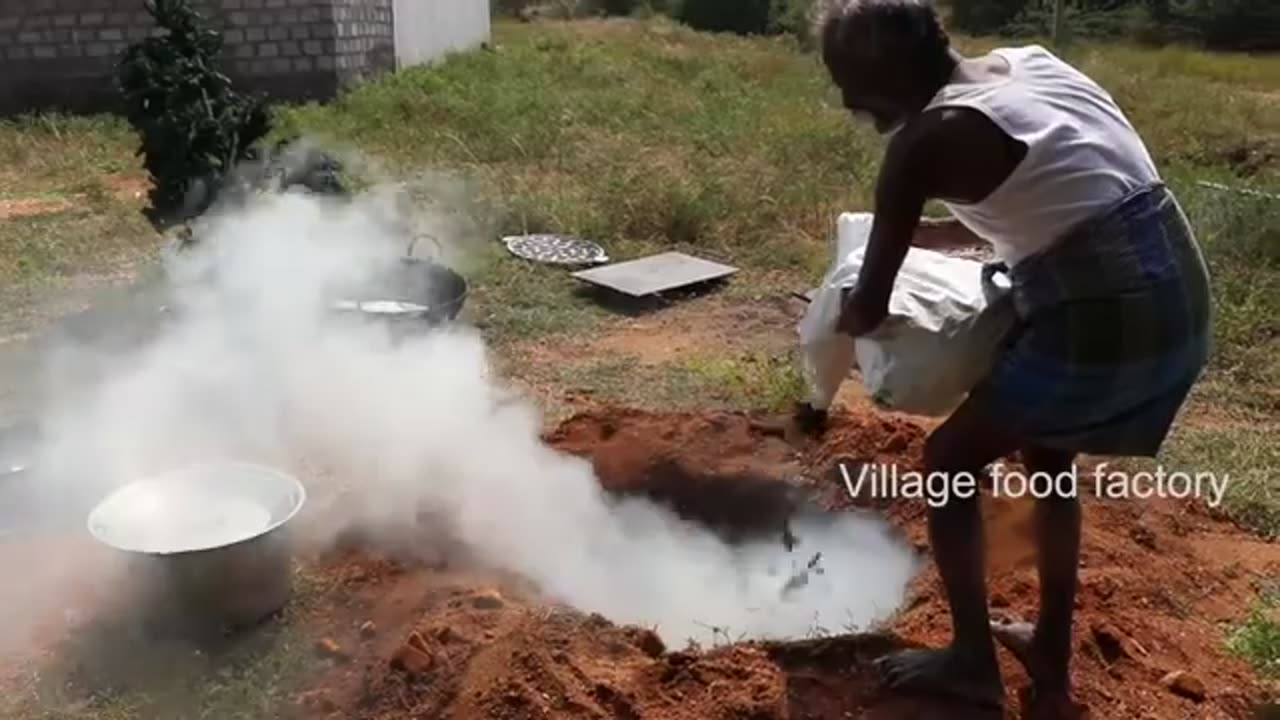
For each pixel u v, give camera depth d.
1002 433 2.78
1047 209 2.56
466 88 15.45
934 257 3.19
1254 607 3.91
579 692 3.08
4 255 8.36
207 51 6.07
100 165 11.70
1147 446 2.76
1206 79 18.88
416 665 3.29
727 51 21.11
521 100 14.41
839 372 3.35
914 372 2.92
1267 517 4.59
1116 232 2.55
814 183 10.00
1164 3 26.00
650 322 7.32
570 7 34.44
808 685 3.11
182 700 3.38
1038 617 3.18
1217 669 3.50
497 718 3.02
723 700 3.05
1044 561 3.01
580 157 11.25
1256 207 8.37
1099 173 2.56
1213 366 6.39
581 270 8.14
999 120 2.50
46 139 12.95
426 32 18.88
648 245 8.81
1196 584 4.00
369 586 3.88
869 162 10.93
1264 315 6.96
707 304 7.66
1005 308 2.84
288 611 3.74
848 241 3.39
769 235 8.95
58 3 14.85
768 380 5.91
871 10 2.55
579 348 6.79
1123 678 3.29
